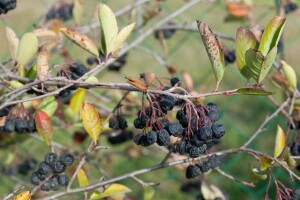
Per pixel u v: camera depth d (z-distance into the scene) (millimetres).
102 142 904
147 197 678
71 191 554
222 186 976
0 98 501
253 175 543
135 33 826
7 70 569
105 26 512
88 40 515
